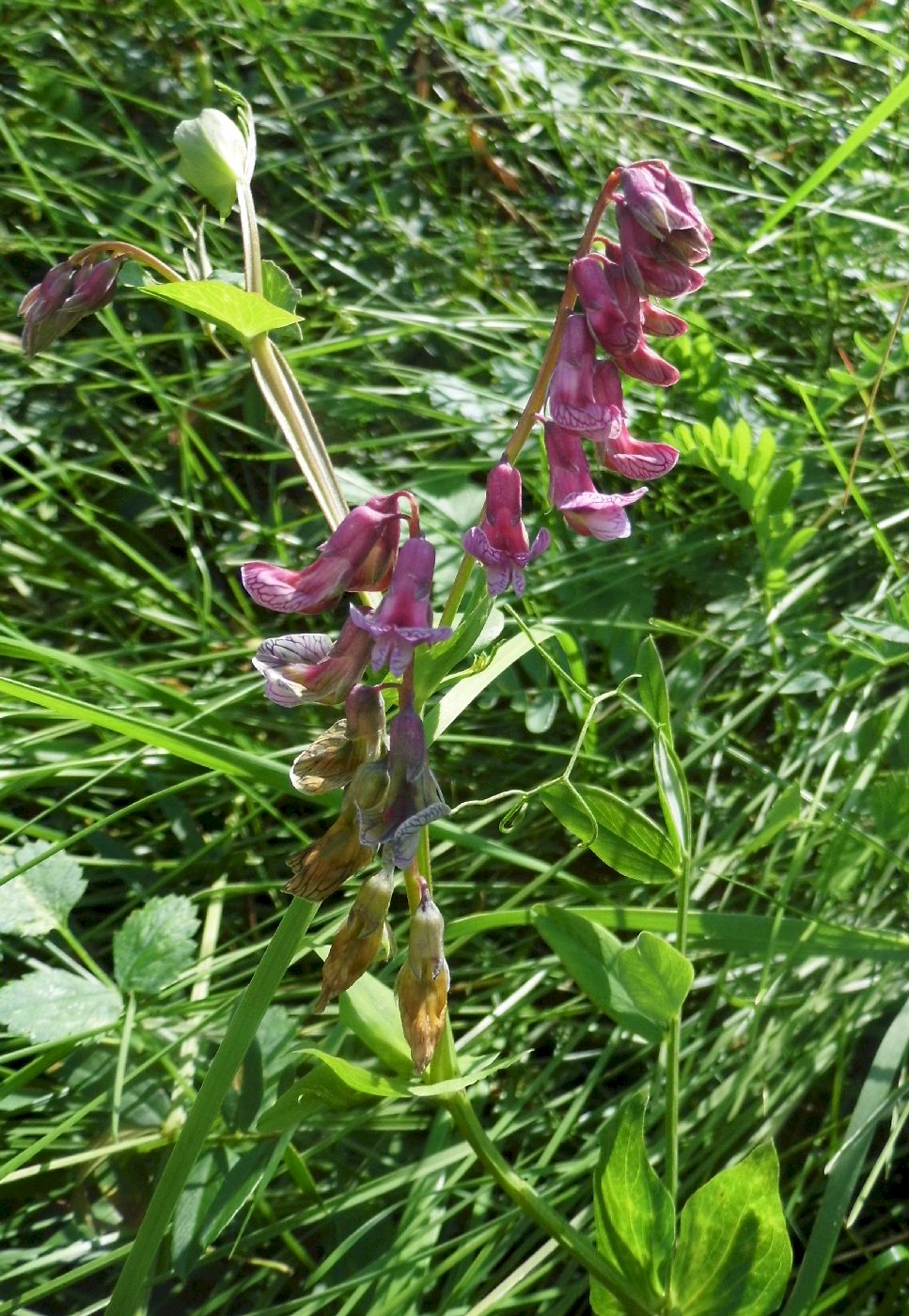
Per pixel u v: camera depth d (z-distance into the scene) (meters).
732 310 0.35
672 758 0.22
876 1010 0.25
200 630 0.29
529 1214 0.22
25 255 0.33
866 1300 0.23
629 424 0.31
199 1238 0.22
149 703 0.27
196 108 0.36
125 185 0.35
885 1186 0.25
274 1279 0.23
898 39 0.37
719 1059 0.25
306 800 0.26
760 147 0.39
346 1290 0.22
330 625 0.30
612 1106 0.25
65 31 0.36
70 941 0.24
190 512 0.30
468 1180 0.24
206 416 0.31
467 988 0.26
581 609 0.29
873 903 0.26
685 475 0.31
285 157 0.36
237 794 0.27
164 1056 0.23
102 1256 0.22
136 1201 0.23
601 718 0.28
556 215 0.37
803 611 0.30
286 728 0.28
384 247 0.35
